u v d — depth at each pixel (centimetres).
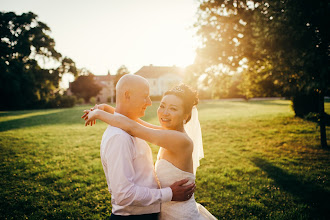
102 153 149
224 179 439
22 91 3111
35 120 1488
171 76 5434
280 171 477
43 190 402
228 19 958
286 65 542
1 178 460
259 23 628
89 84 5416
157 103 3556
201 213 186
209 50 1020
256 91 1108
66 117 1653
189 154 157
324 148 639
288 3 492
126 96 154
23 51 3222
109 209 336
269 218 303
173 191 148
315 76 503
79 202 358
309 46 495
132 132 144
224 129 1002
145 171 151
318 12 454
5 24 3175
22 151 678
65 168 523
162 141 145
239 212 322
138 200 133
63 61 3566
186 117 168
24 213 328
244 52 951
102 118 150
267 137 811
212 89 1210
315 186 399
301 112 1210
